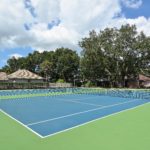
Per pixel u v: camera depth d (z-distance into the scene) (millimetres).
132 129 9281
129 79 58906
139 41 53531
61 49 76625
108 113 13656
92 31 54344
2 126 10000
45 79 60531
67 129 9383
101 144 7316
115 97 25781
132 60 53781
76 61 72562
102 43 53875
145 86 59281
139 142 7500
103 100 22234
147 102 20578
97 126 9898
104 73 56781
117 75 55312
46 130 9219
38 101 21234
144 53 53719
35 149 6863
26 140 7785
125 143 7402
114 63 54750
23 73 57469
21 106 17438
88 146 7129
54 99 23250
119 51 53438
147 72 56344
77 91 34656
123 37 53188
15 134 8570
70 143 7441
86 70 56531
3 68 98625
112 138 7984
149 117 12148
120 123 10516
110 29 53688
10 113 13828
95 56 53969
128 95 27531
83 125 10125
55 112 14250
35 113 13805
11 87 44219
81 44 55375
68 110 15117
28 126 10016
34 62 85750
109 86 58469
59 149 6867
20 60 93125
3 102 20406
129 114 13211
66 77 73188
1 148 6961
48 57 79500
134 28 53375
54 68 74875
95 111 14586
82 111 14609
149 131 8945
